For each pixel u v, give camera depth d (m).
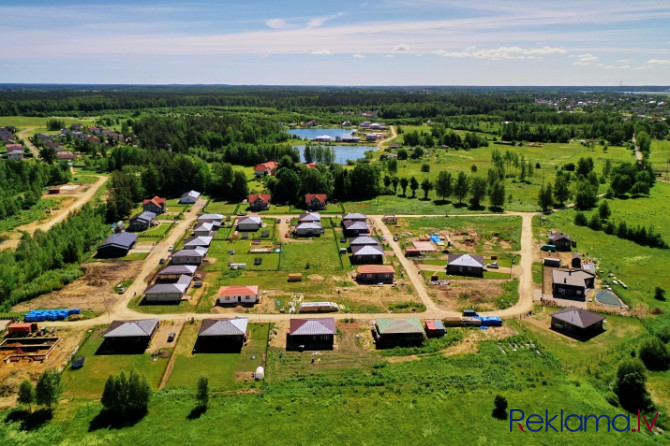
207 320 70.56
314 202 141.00
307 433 49.25
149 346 67.06
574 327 71.06
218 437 48.62
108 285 86.69
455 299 82.44
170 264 96.81
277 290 85.62
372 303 80.81
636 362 56.47
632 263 98.00
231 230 119.75
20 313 75.62
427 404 53.84
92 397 55.81
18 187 146.62
